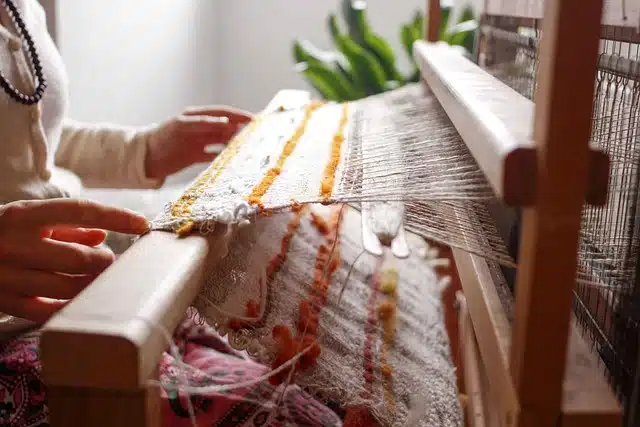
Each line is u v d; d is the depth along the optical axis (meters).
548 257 0.48
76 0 1.66
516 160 0.47
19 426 0.72
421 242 1.18
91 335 0.45
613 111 0.68
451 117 0.67
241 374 0.78
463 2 2.64
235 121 1.33
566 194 0.47
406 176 0.72
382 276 1.02
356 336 0.83
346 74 2.16
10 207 0.59
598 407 0.51
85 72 1.73
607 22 0.69
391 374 0.81
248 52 2.95
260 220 0.78
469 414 0.86
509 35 1.04
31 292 0.60
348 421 0.76
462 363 0.97
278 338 0.70
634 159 0.65
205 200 0.68
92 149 1.32
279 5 2.88
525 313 0.50
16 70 0.89
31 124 0.90
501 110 0.56
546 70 0.46
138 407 0.47
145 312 0.48
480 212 0.78
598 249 0.70
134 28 2.08
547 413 0.51
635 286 0.64
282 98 1.27
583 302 0.74
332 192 0.68
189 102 2.67
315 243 0.91
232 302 0.67
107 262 0.60
